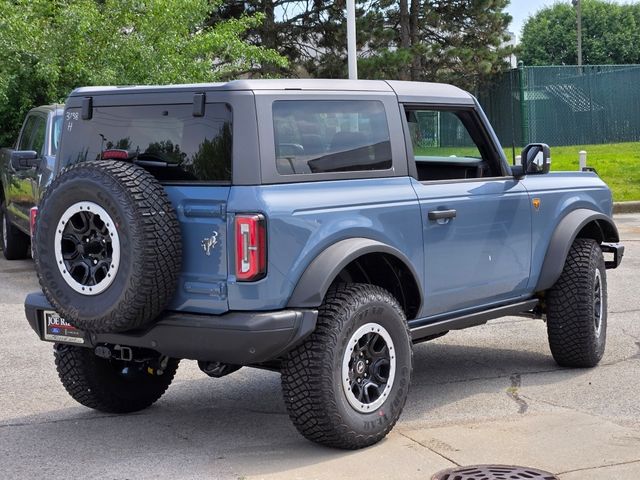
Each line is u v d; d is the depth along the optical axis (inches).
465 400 260.8
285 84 215.9
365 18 1363.2
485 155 272.2
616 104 1350.9
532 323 366.0
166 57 682.8
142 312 203.6
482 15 1462.8
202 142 210.8
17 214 513.3
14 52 643.5
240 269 202.8
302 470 204.5
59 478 202.1
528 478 196.5
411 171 241.8
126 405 251.6
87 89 232.4
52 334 228.2
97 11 671.1
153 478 201.5
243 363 209.0
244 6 1360.7
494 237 263.1
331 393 208.4
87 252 207.8
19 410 256.8
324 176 218.4
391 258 231.0
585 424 235.1
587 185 300.7
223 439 229.0
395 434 229.3
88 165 207.3
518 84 1339.8
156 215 202.1
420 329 244.2
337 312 210.5
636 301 401.4
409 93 246.5
